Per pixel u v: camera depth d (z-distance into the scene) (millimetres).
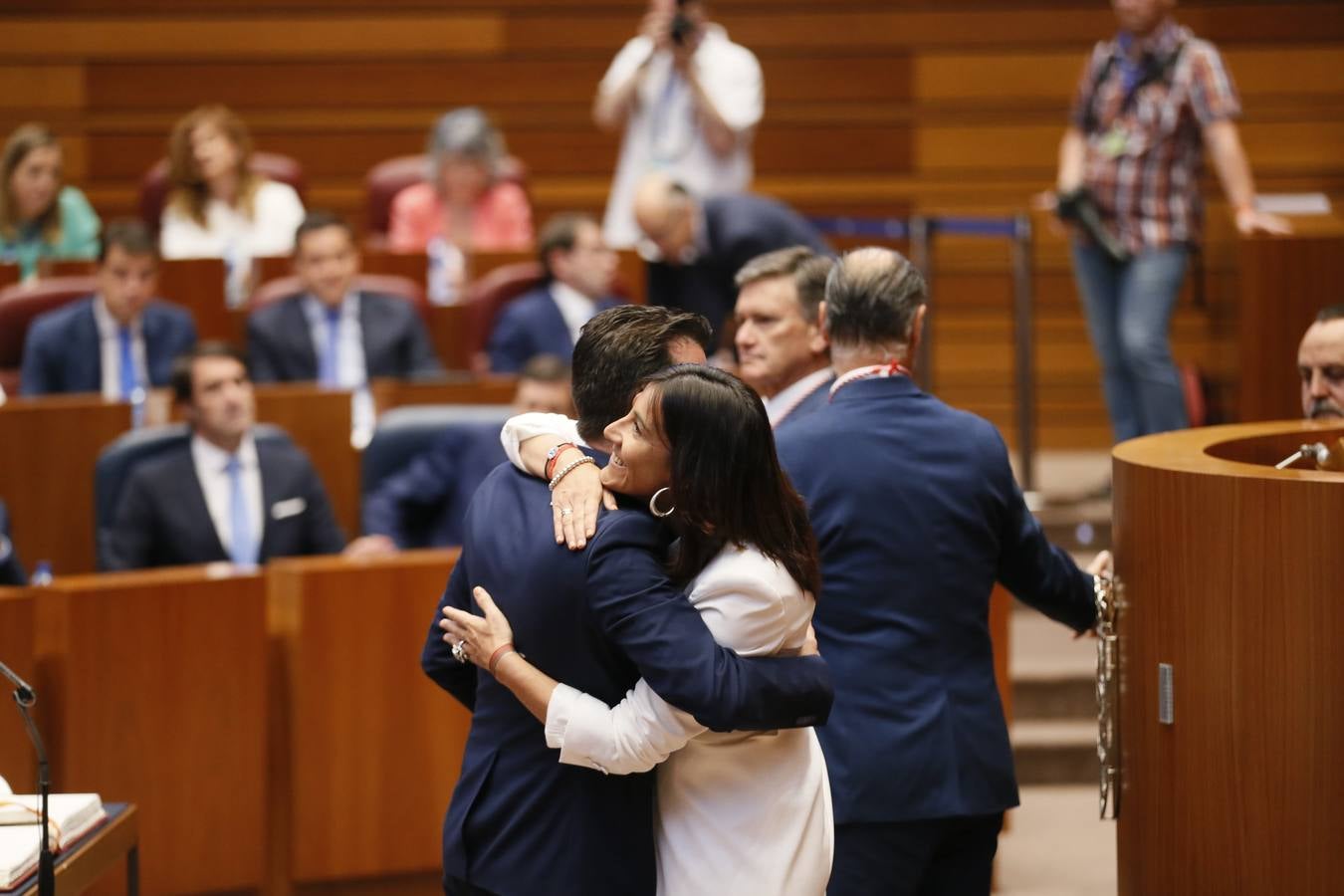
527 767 6938
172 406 16578
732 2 25266
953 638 8344
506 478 7250
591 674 6758
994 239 24688
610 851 6844
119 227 17828
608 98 21578
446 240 22000
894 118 25281
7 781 11625
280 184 22453
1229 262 21203
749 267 9805
